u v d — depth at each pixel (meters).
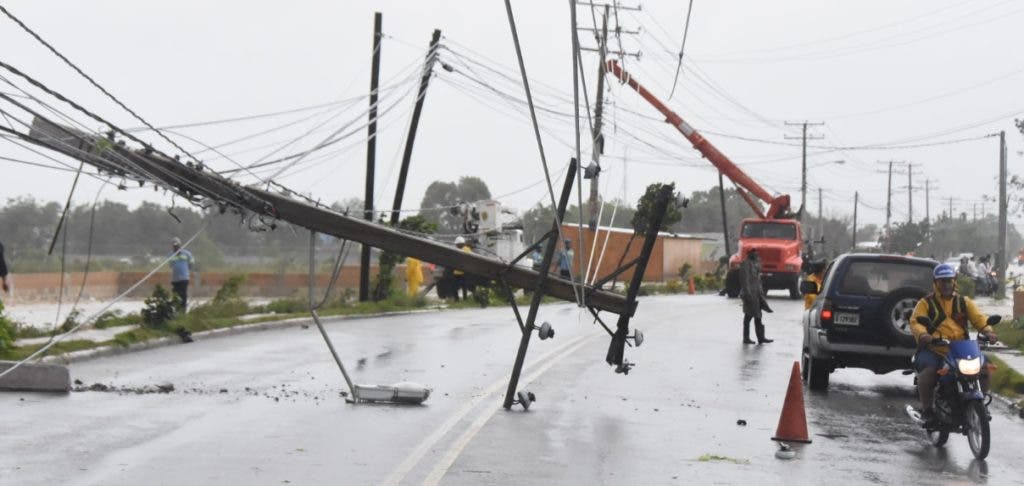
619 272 19.30
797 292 63.88
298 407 18.19
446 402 19.09
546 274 18.55
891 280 21.55
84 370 22.83
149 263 89.25
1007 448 16.16
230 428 15.90
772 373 24.72
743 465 14.07
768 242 64.31
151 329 30.08
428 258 18.48
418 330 35.81
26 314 44.09
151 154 15.32
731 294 32.59
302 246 103.31
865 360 21.53
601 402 19.52
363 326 37.62
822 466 14.20
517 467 13.45
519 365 18.47
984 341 16.34
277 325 36.16
